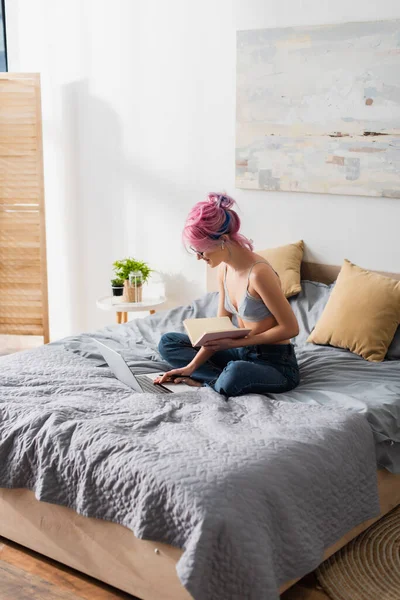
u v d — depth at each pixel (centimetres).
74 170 485
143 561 224
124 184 469
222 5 409
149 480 217
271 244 418
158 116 447
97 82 464
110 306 430
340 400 279
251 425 254
